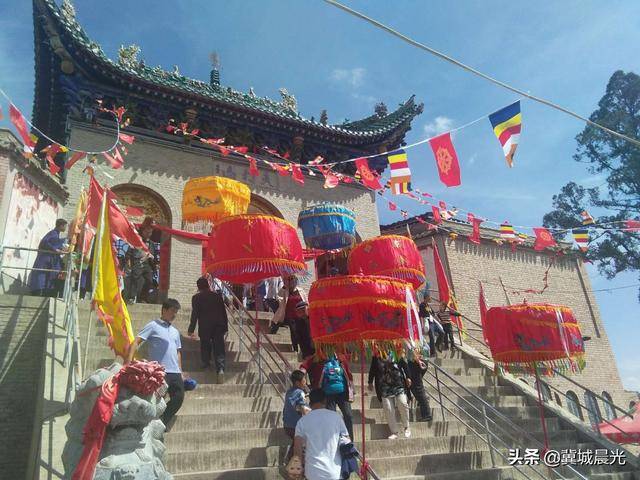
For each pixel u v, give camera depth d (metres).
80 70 14.98
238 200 12.24
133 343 6.31
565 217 25.97
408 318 6.56
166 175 15.84
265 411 7.77
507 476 7.82
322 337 6.57
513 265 22.33
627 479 9.06
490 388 11.55
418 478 7.06
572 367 8.78
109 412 4.26
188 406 7.41
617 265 25.58
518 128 8.23
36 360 8.74
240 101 18.17
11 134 11.97
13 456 8.09
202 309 8.95
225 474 6.10
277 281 13.17
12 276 11.55
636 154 25.36
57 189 13.48
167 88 15.82
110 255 7.26
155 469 4.38
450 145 8.88
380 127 19.89
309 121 18.36
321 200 18.64
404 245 10.59
